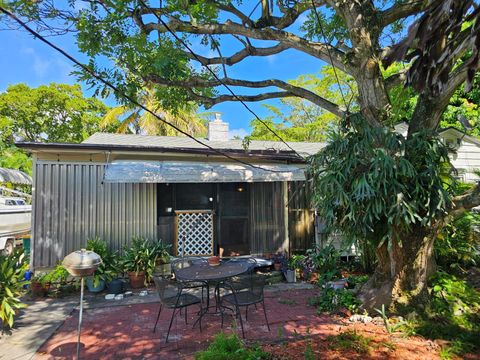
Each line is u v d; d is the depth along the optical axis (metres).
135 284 9.67
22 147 9.44
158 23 7.68
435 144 6.12
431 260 7.52
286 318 7.04
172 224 11.25
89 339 6.09
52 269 9.70
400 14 7.28
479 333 5.92
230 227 11.77
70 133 28.70
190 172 10.20
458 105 17.17
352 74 7.32
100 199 10.36
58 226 9.89
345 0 7.08
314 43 7.92
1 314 6.32
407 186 5.95
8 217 15.20
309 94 8.63
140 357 5.33
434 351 5.37
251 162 12.07
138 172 9.66
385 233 6.45
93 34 7.07
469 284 8.10
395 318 6.55
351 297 7.50
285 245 12.12
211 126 16.36
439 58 3.87
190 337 6.11
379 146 6.13
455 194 6.66
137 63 7.52
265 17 8.05
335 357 5.08
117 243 10.41
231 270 6.80
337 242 11.45
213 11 7.27
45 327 6.69
